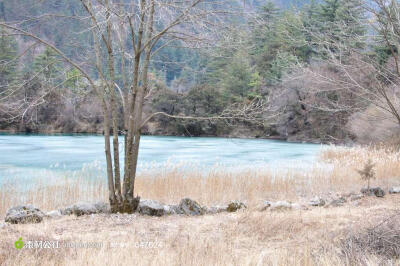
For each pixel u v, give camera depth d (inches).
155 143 1409.9
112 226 279.0
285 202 373.4
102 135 1499.8
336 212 332.2
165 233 261.1
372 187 446.9
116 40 333.7
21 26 304.8
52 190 428.8
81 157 864.9
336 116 1371.8
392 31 233.1
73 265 185.6
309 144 1519.4
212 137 1855.3
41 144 1159.0
